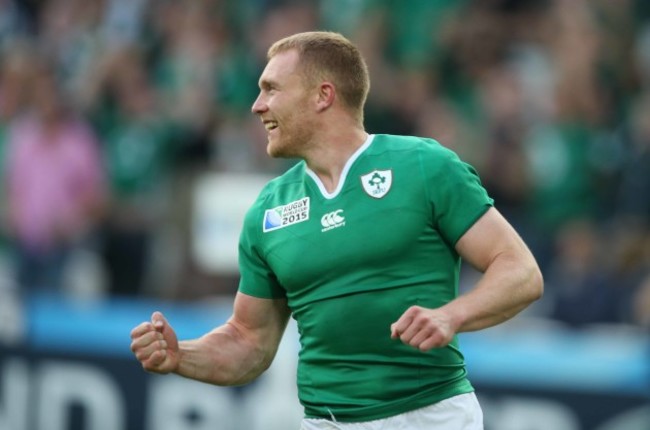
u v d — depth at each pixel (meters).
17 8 51.84
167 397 31.47
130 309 32.75
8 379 33.50
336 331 16.42
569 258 33.03
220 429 30.70
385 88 39.97
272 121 16.89
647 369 27.00
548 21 41.91
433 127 38.34
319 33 17.09
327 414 16.64
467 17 42.69
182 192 35.28
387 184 16.33
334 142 16.75
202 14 46.19
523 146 37.56
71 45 48.72
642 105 38.56
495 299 15.44
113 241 39.50
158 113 43.03
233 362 17.34
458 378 16.62
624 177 36.19
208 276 34.78
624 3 42.09
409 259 16.22
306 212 16.64
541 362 27.98
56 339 33.16
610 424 27.17
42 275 39.97
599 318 32.03
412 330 14.83
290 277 16.69
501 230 16.06
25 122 41.28
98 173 41.16
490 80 40.22
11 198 40.88
